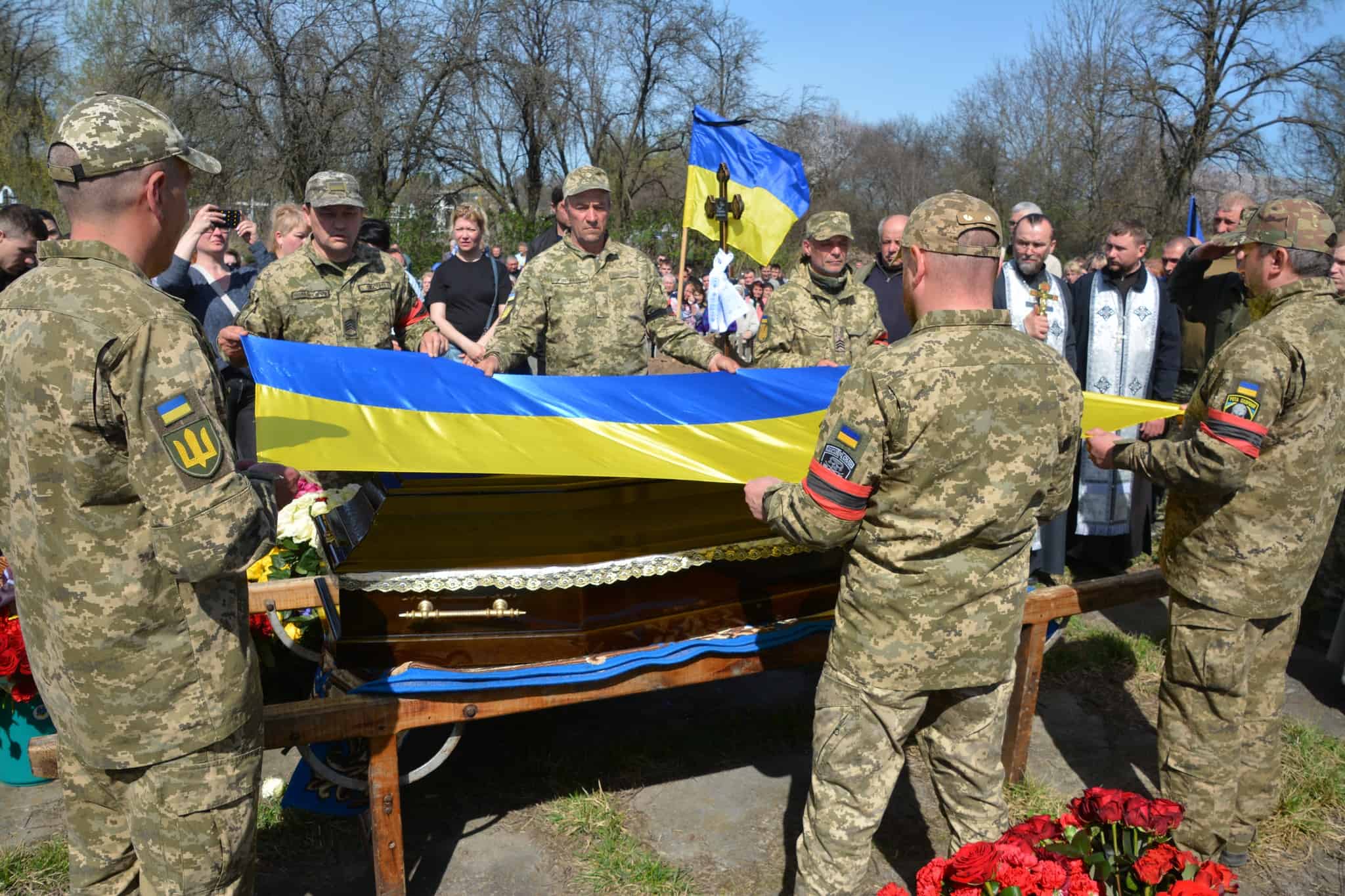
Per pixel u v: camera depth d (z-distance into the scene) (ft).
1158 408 11.21
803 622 9.20
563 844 9.68
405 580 7.91
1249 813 9.37
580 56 88.38
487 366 10.99
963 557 6.81
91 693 5.93
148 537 5.93
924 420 6.56
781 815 10.23
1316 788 10.76
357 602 8.07
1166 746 8.99
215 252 15.96
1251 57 77.97
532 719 12.21
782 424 10.80
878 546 6.93
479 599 8.11
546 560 8.25
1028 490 6.79
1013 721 10.60
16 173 74.18
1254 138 79.25
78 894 6.59
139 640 5.93
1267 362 7.82
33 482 5.74
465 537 8.32
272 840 9.66
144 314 5.73
